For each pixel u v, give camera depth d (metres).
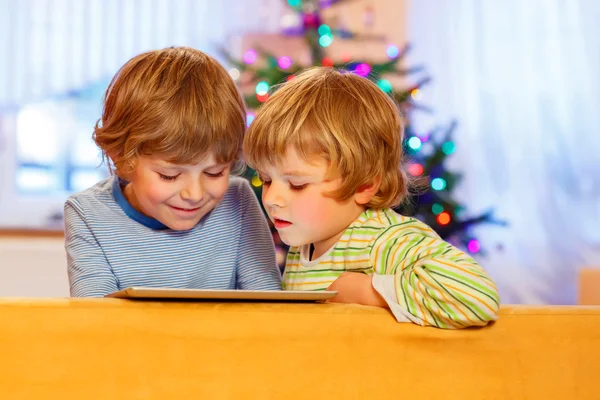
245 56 3.01
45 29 3.39
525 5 3.90
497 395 0.98
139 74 1.23
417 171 2.78
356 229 1.21
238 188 1.45
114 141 1.22
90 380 0.81
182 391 0.85
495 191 3.89
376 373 0.93
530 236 3.91
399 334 0.94
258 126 1.18
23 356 0.80
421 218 2.87
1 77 3.36
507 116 3.89
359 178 1.18
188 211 1.21
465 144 3.88
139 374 0.83
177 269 1.34
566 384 1.00
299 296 0.89
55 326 0.81
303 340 0.90
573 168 3.89
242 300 0.88
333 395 0.91
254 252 1.42
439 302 0.95
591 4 3.90
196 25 3.55
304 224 1.16
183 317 0.85
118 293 0.86
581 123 3.89
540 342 1.00
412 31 3.84
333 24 3.08
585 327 1.02
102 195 1.35
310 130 1.15
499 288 3.89
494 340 0.98
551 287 3.88
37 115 3.48
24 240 3.40
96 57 3.43
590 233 3.88
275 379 0.88
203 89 1.21
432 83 3.84
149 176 1.19
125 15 3.46
